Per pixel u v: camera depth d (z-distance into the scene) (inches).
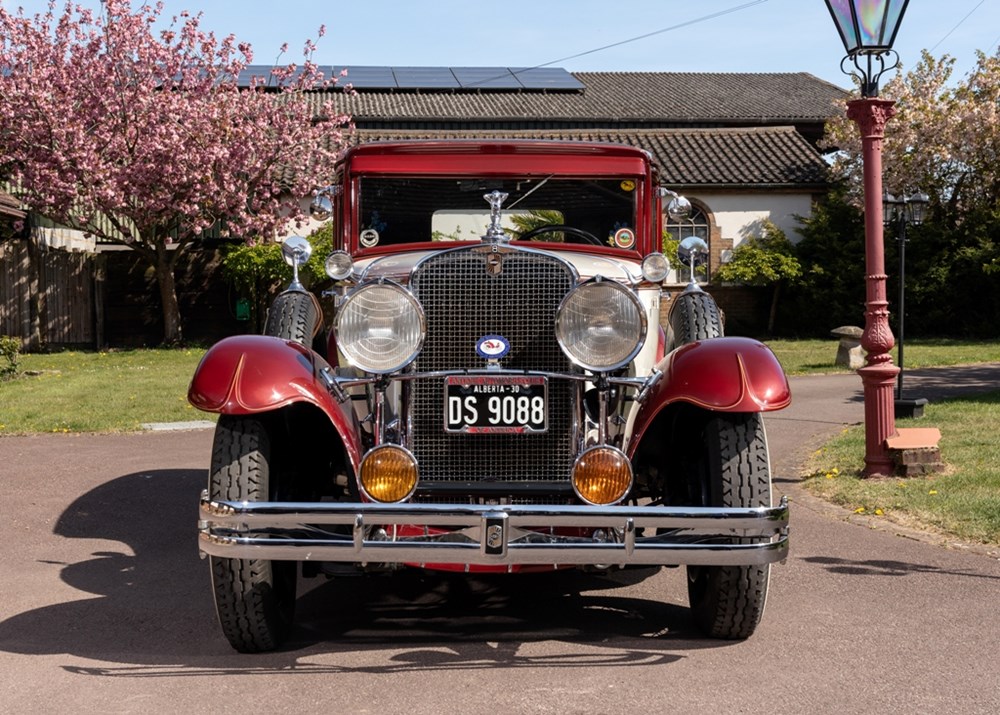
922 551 214.8
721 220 880.9
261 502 136.9
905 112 875.4
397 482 142.9
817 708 130.7
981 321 837.2
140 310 829.2
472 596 192.1
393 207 202.2
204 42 769.6
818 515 252.1
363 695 136.6
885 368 288.5
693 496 161.6
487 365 156.8
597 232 202.4
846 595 183.9
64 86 719.7
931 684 139.0
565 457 156.8
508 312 156.9
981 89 892.6
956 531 227.6
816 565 205.6
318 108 965.2
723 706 131.6
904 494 263.3
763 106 1059.9
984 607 174.9
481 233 203.5
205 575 204.2
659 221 214.1
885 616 171.0
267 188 782.5
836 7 287.4
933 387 497.7
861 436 360.2
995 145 850.1
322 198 210.1
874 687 138.1
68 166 709.3
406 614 179.5
